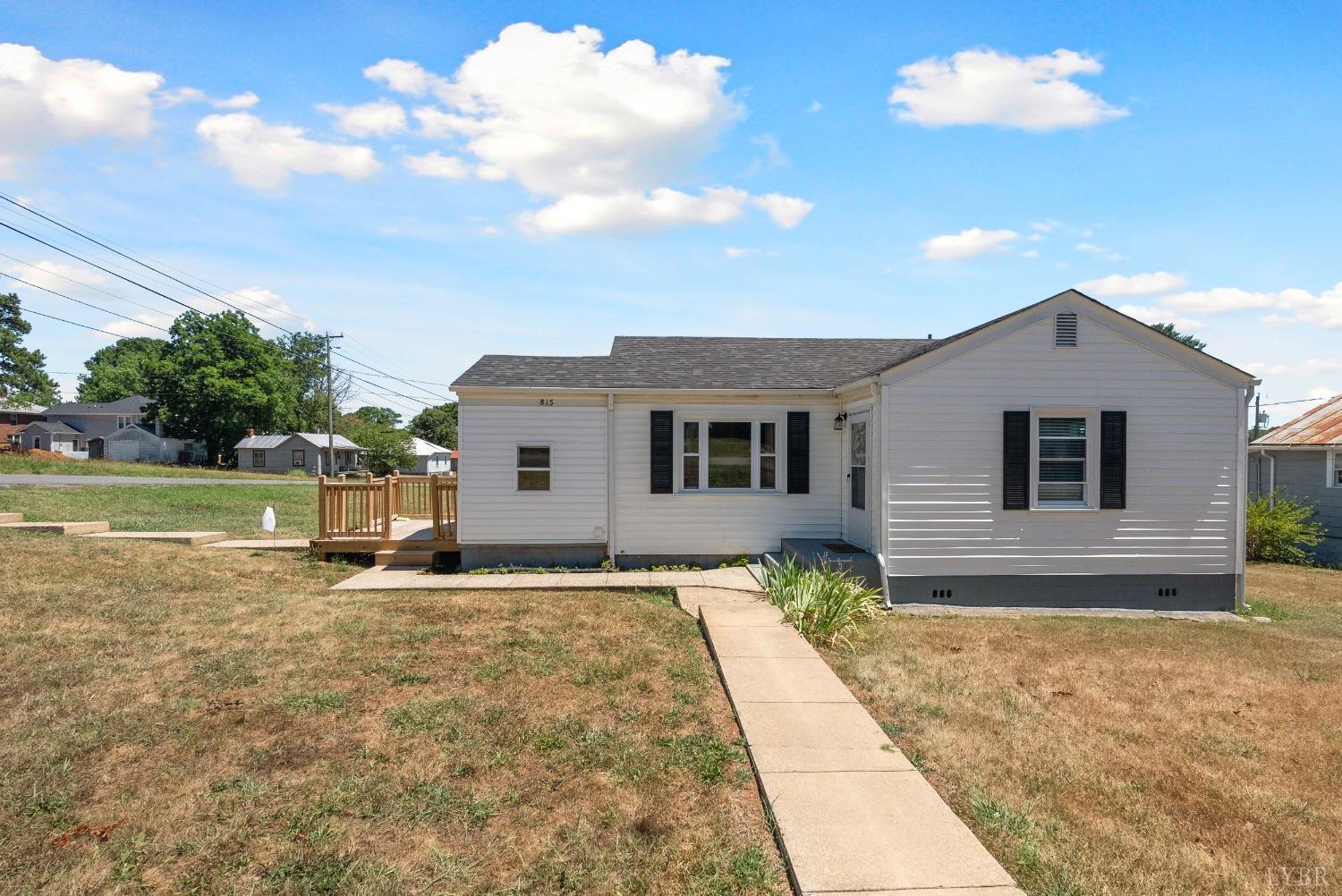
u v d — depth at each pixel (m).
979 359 10.15
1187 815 4.24
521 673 6.51
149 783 4.35
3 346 57.84
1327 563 16.02
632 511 11.99
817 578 8.90
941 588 10.20
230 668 6.43
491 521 11.92
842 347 14.84
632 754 4.84
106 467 35.53
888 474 10.12
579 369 12.68
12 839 3.74
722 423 12.16
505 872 3.54
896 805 4.06
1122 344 10.22
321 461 50.88
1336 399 19.42
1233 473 10.34
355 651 7.10
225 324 57.50
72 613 8.01
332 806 4.11
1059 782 4.58
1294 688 6.61
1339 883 3.58
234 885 3.40
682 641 7.70
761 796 4.29
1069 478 10.34
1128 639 8.34
